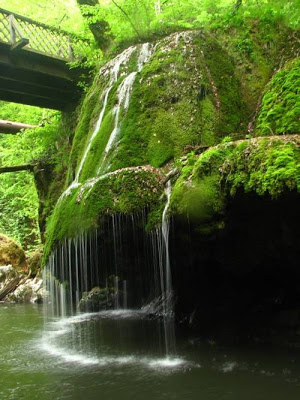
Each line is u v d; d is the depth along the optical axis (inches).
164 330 236.4
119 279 297.1
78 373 166.4
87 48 463.2
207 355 180.1
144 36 372.8
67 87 482.9
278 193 153.3
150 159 253.3
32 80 453.4
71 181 324.2
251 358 171.9
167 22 366.3
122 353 192.7
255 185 161.5
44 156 530.0
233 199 173.5
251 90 283.3
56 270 269.7
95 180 257.1
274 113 222.7
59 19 557.9
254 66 291.0
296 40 278.7
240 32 306.8
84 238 239.1
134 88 289.1
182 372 159.5
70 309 355.9
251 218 181.2
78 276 251.9
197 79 269.6
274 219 177.5
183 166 217.5
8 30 407.5
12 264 567.2
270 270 213.2
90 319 292.4
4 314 349.1
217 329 224.7
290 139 166.6
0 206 878.4
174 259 221.6
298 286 210.7
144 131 265.9
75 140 339.3
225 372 156.6
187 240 200.8
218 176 184.2
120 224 228.5
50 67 446.0
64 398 140.6
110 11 393.1
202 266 227.5
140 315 293.6
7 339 238.1
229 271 224.1
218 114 263.6
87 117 339.6
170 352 188.4
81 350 202.5
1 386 154.8
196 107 260.8
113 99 306.2
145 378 155.3
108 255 247.8
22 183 700.7
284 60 277.0
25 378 163.2
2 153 652.1
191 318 247.1
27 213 751.1
